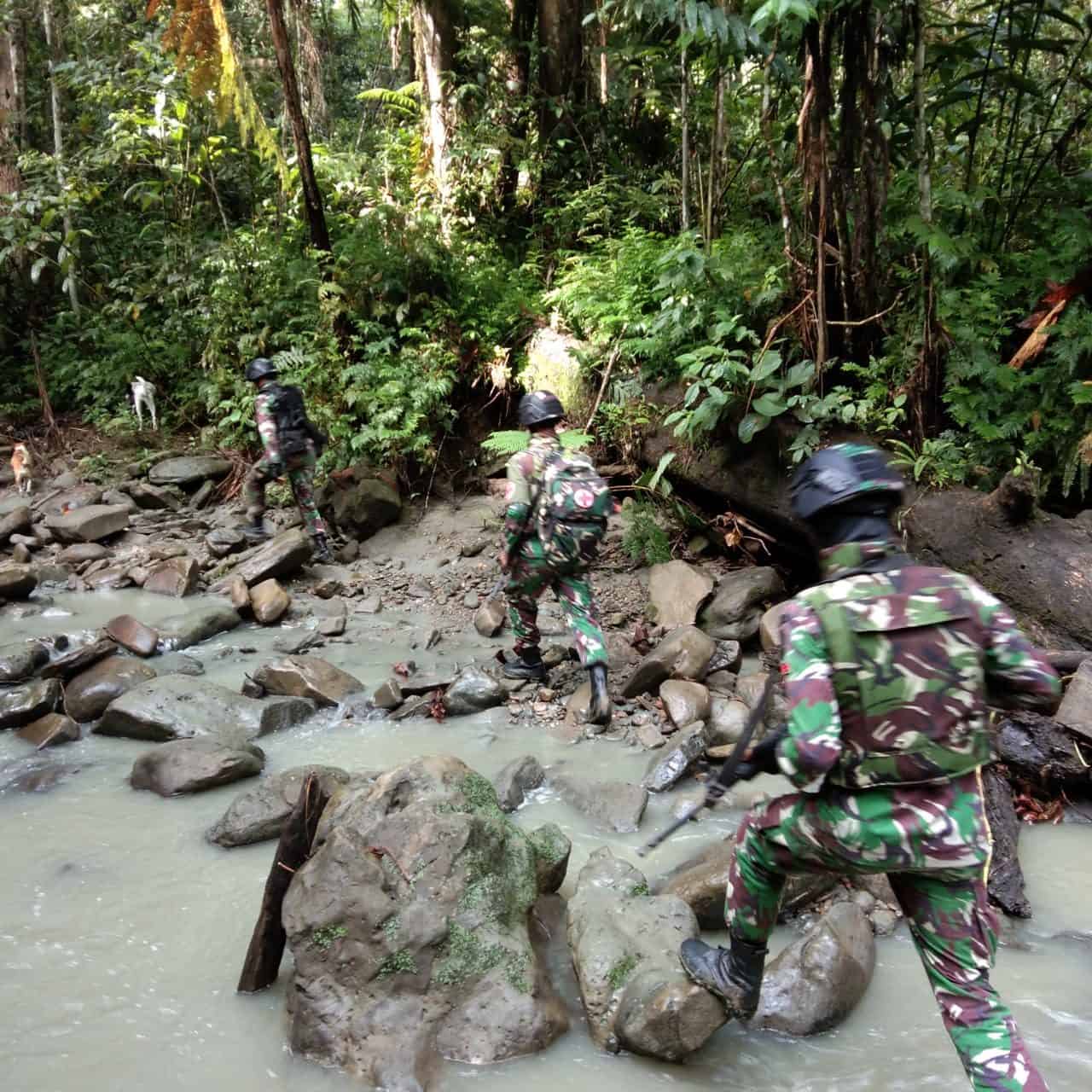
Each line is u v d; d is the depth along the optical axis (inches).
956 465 218.1
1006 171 272.4
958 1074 106.7
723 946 125.6
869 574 87.6
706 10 231.0
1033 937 131.3
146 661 230.5
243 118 339.6
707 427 247.0
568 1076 107.1
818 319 235.1
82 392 447.5
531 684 218.7
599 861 137.2
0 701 203.3
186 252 447.8
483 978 113.3
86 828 160.1
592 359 315.3
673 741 180.9
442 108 424.8
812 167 229.9
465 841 119.9
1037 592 191.8
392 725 201.5
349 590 286.5
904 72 303.4
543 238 416.8
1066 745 161.8
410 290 362.9
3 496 382.6
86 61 471.5
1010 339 244.4
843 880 140.7
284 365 355.6
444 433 350.9
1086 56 261.9
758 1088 105.5
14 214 454.3
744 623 232.1
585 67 434.9
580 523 194.4
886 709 84.0
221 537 323.3
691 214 349.1
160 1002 118.7
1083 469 203.8
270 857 151.6
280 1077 106.7
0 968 123.7
